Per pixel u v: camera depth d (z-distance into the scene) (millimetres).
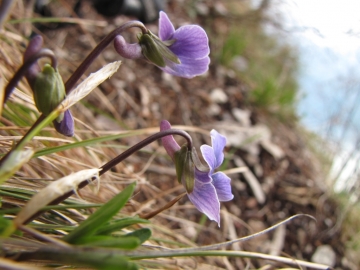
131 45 65
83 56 200
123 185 118
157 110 198
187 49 68
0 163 61
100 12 145
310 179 199
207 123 205
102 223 54
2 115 98
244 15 295
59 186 54
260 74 268
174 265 90
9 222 52
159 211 75
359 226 185
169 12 273
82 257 46
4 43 118
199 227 132
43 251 49
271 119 232
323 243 170
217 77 244
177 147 66
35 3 163
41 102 55
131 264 46
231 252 74
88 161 112
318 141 236
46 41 170
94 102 176
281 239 163
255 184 181
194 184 65
